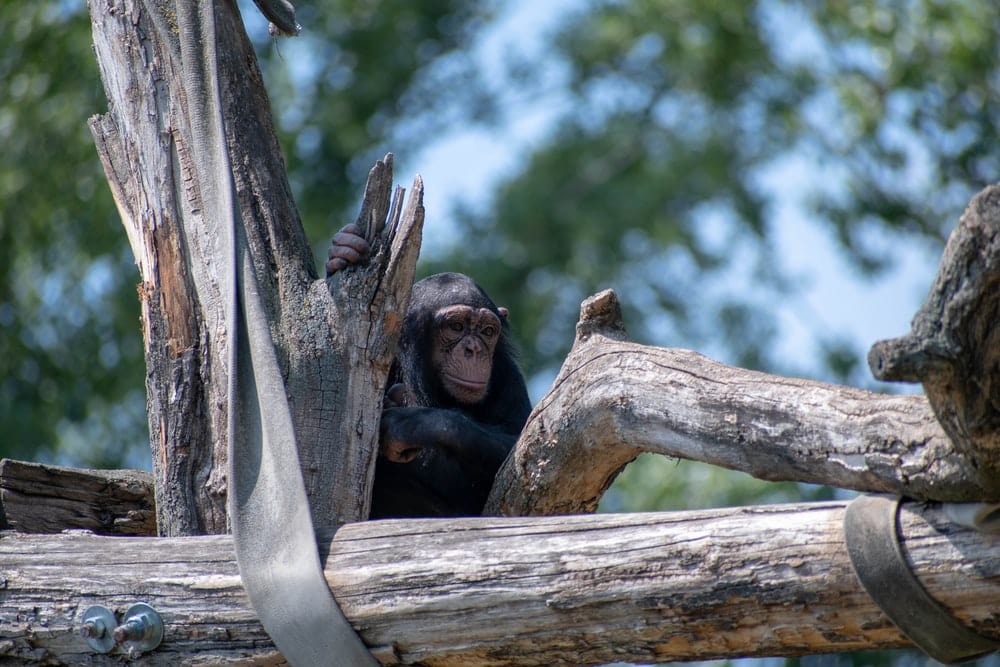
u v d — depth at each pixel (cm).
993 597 764
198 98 1195
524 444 1148
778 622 834
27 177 3412
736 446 922
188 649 1002
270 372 1055
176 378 1160
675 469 3002
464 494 1429
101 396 3472
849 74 3809
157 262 1195
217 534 1103
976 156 3488
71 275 3484
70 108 3406
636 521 895
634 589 867
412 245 1162
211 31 1207
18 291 3478
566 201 4247
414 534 966
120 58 1254
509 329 1761
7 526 1189
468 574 923
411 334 1634
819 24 3769
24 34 3503
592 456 1103
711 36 4044
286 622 960
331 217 4116
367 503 1137
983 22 3469
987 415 721
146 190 1215
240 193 1202
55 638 1030
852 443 832
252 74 1263
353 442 1128
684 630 862
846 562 808
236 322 1085
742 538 846
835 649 843
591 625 887
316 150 4203
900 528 796
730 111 4234
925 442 790
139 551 1045
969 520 770
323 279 1180
